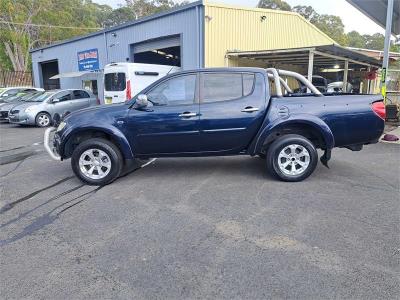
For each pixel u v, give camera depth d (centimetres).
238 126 555
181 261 325
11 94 1900
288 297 271
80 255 341
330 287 283
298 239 364
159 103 562
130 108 559
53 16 4744
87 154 561
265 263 319
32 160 778
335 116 547
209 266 316
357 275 298
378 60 1852
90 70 2162
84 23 5272
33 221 425
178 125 553
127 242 365
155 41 1673
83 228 401
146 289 285
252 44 1600
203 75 562
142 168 659
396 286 282
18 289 288
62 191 538
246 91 559
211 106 554
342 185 538
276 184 546
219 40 1471
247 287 284
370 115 549
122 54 1878
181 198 493
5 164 743
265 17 1623
